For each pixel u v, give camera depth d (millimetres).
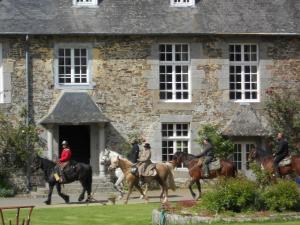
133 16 33719
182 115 33719
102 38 33344
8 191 31250
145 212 24109
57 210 25016
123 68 33406
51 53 33125
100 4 34094
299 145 33969
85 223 22062
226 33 33438
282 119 34094
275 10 34812
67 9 33781
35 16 33312
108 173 32594
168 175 27172
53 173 27609
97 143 33156
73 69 33312
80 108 32812
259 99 34312
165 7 34250
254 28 33812
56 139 32938
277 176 28109
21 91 32938
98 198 29547
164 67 33844
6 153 32531
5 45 32875
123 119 33406
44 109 33062
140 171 27031
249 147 33906
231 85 34281
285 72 34469
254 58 34438
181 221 21453
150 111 33562
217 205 22000
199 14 34125
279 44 34438
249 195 22062
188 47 33906
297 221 21125
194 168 27703
